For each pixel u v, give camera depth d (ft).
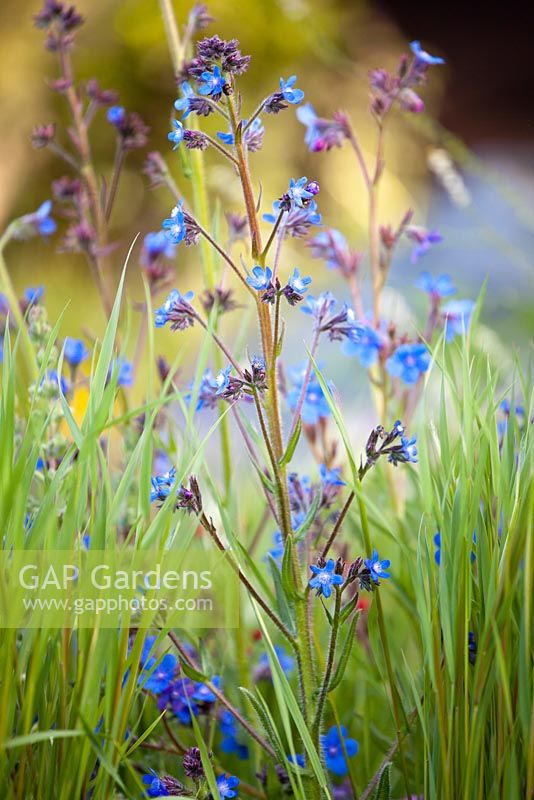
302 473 4.17
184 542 2.93
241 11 13.34
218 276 3.78
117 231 13.10
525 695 2.82
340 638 3.55
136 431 3.53
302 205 2.93
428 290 3.75
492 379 3.14
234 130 3.00
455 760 2.89
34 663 2.75
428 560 2.96
